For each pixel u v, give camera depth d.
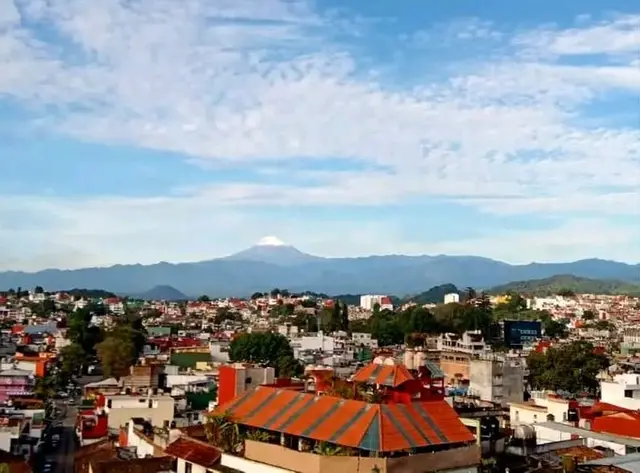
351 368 147.50
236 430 64.06
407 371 69.44
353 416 59.06
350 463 54.41
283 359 160.25
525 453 68.56
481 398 119.25
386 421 57.69
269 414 63.97
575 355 136.38
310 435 58.38
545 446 70.06
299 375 143.50
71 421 131.25
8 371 143.38
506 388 126.25
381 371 68.44
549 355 139.88
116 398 106.81
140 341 198.75
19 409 118.06
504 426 81.62
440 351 185.25
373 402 61.53
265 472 57.72
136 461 66.06
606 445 70.56
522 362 143.88
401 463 54.75
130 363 180.00
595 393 130.38
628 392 98.81
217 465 61.47
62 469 94.12
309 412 62.03
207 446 64.81
